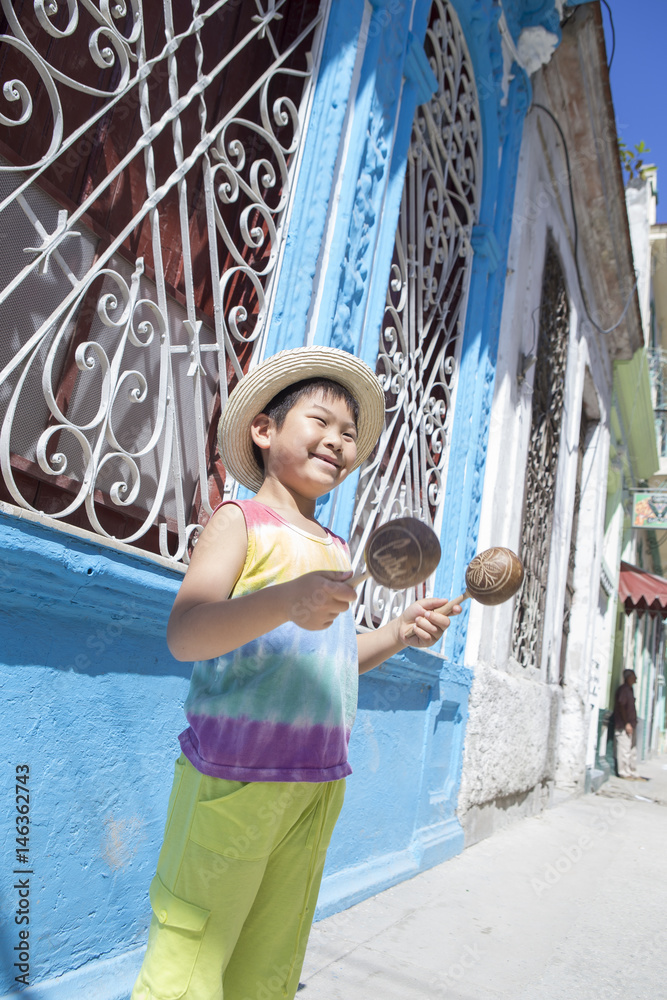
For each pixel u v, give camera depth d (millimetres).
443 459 3975
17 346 1795
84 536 1646
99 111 1855
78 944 1689
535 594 5906
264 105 2410
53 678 1643
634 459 13375
